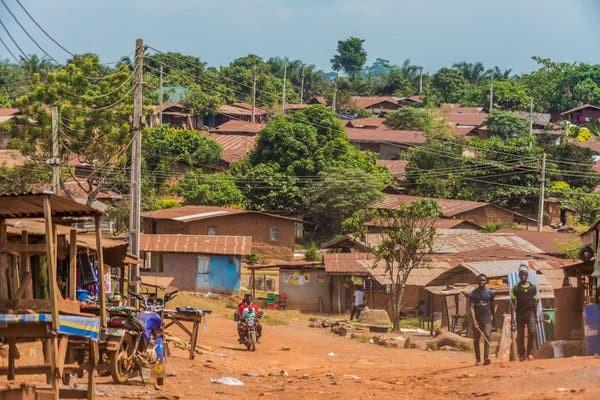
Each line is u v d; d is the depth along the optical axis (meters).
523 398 24.64
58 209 22.22
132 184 56.69
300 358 47.81
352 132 191.88
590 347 34.31
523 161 145.75
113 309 28.06
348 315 96.25
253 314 51.44
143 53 58.00
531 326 36.31
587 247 41.75
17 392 20.53
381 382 31.80
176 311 40.03
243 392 28.59
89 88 100.69
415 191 144.25
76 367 23.48
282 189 131.75
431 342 59.47
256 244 117.88
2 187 96.94
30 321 21.06
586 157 150.50
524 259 89.25
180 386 29.30
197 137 141.62
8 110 152.50
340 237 119.19
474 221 131.75
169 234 111.25
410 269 80.25
